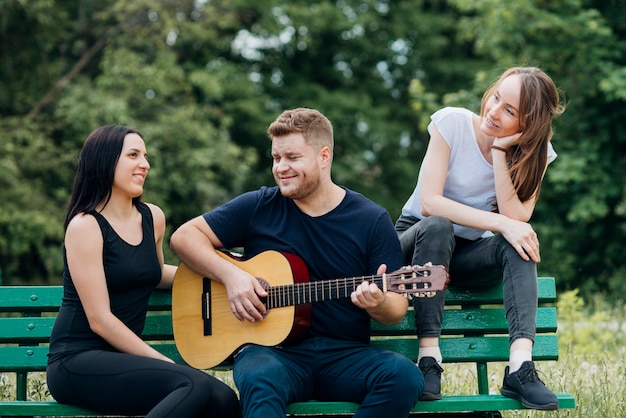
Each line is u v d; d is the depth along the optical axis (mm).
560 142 13672
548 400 3559
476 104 14000
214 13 17891
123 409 3674
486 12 14336
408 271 3568
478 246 4031
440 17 20156
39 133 15828
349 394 3674
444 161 4090
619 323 7598
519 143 3967
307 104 19016
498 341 4184
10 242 15430
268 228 3973
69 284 3844
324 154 3906
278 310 3814
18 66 17438
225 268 3887
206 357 3934
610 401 4680
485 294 4207
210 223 4004
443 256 3885
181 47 18469
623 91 12711
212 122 18750
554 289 4176
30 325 4230
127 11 17359
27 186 15305
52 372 3781
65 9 18000
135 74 16250
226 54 19875
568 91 13750
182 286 4051
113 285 3822
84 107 15477
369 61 20438
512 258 3852
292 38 19578
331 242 3883
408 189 19766
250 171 19156
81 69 18375
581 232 14156
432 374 3793
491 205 4168
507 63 14023
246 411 3496
